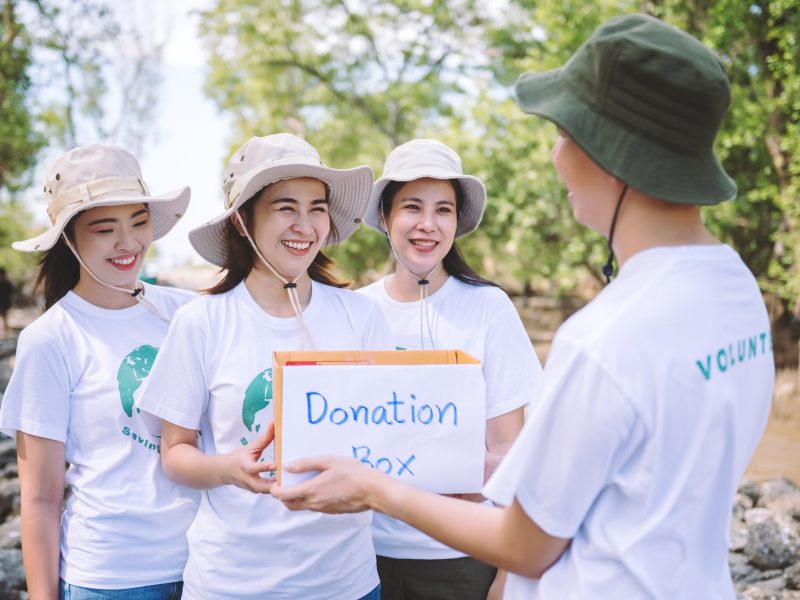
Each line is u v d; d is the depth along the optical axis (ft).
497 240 48.37
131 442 7.14
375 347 7.19
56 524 7.06
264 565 6.27
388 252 56.39
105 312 7.47
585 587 4.24
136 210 7.44
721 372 4.25
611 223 4.55
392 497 4.84
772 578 14.23
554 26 37.11
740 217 36.17
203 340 6.47
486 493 4.37
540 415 4.20
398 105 61.62
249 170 6.57
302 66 61.05
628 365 4.02
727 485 4.38
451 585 7.75
